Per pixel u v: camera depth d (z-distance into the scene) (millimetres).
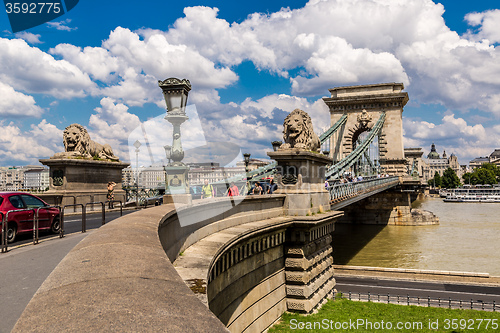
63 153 25719
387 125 65062
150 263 3256
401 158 63812
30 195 12945
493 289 24672
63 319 2027
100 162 26938
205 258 8844
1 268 7816
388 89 65438
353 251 40656
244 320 13750
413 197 129625
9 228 11656
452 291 24328
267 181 20125
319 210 19781
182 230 9609
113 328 1925
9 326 4445
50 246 10820
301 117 18938
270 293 16250
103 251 3598
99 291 2467
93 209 25859
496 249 40406
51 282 2703
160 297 2422
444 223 65750
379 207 63625
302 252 17734
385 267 31812
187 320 2092
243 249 13414
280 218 17484
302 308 17672
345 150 66500
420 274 27781
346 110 67250
